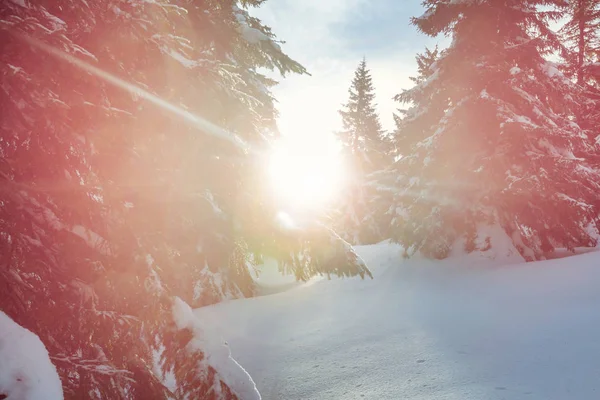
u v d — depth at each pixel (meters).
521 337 5.89
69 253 3.20
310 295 11.31
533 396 4.07
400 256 14.12
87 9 3.25
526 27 13.50
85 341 3.22
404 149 20.16
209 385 3.34
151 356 3.60
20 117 2.77
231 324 8.62
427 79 15.35
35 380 2.24
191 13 8.15
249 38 9.30
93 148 3.28
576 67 21.30
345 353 6.61
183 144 5.09
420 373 5.31
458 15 13.77
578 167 11.45
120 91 3.43
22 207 3.00
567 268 9.56
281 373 6.15
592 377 4.18
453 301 8.93
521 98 12.71
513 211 12.15
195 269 9.31
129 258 3.42
